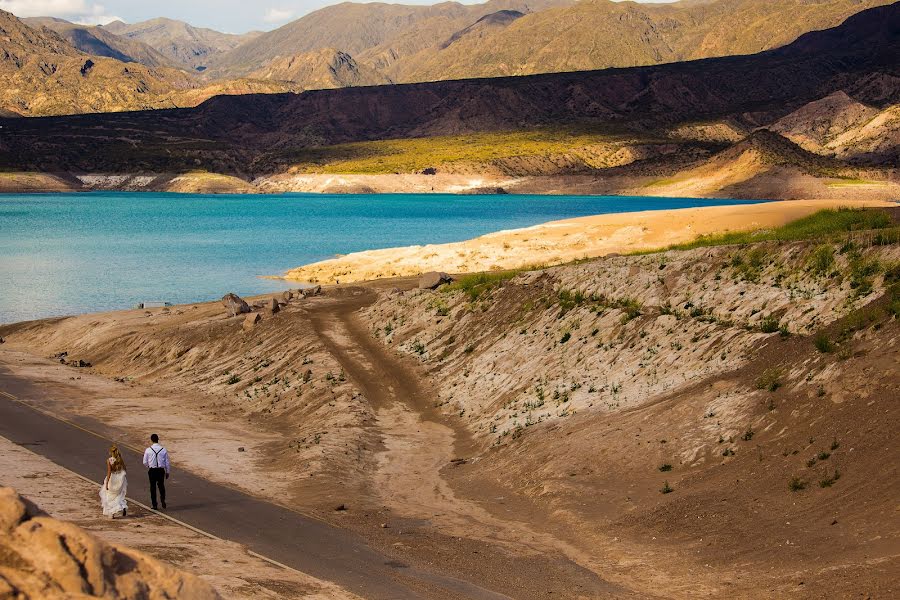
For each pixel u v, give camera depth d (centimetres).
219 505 2230
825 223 4181
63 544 866
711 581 1561
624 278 3556
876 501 1655
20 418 3359
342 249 11300
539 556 1797
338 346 4228
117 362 4847
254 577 1532
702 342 2805
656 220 8506
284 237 13038
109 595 854
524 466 2461
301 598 1422
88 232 14212
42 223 16275
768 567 1562
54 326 5847
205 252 11012
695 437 2219
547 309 3731
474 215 18225
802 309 2652
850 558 1496
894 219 3906
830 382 2100
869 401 1966
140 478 2531
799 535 1644
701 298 3108
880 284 2538
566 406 2866
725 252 3328
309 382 3738
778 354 2427
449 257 8175
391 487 2489
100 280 8556
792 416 2095
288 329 4538
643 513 1928
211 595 945
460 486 2453
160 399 3881
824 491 1766
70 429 3216
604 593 1571
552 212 19238
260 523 2055
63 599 781
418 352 4012
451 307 4288
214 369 4347
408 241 12300
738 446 2108
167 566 934
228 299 5241
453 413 3297
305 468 2616
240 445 3053
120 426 3312
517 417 2967
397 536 1961
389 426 3197
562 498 2139
